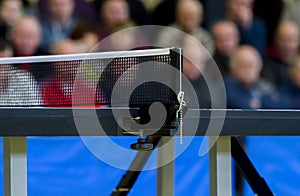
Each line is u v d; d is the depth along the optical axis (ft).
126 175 25.70
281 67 51.42
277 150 31.55
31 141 29.81
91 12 48.91
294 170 31.65
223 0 51.85
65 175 30.12
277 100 49.75
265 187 23.11
